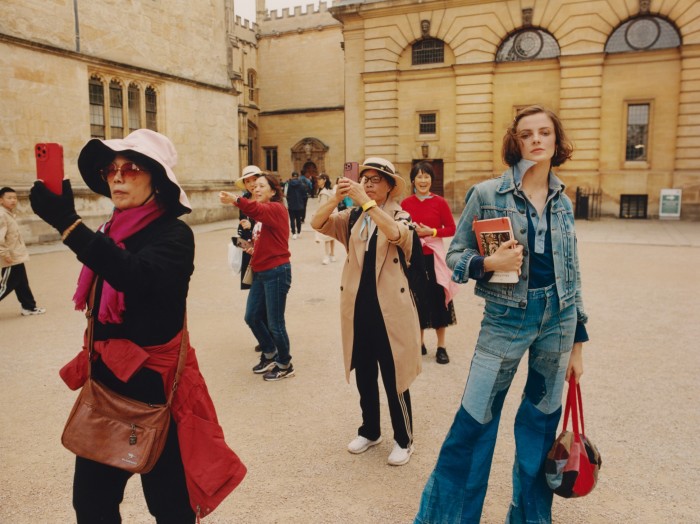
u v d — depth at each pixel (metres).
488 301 2.65
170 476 2.14
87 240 1.82
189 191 21.09
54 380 5.13
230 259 5.78
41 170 1.79
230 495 3.22
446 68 26.19
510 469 3.52
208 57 22.28
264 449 3.79
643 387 4.81
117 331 2.05
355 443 3.74
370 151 27.78
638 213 23.77
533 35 24.78
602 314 7.41
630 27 23.20
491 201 2.64
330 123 43.72
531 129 2.52
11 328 7.00
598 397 4.61
